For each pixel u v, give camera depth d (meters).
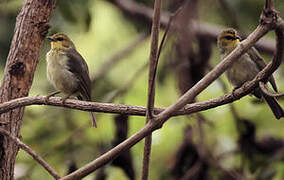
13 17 14.93
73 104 8.56
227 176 12.36
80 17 13.89
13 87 9.04
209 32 14.63
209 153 12.41
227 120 13.40
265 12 6.70
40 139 13.37
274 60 7.09
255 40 6.71
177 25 13.21
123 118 11.87
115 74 16.19
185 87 12.88
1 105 8.66
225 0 14.71
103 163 6.64
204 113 13.58
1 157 8.75
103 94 14.87
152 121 6.59
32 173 12.27
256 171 12.47
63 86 11.30
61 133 13.62
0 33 15.98
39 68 15.50
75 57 11.27
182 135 13.12
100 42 16.95
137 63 16.84
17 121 9.03
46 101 8.67
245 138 12.55
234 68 10.99
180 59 13.08
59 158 12.58
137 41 15.73
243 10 15.59
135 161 13.10
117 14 16.97
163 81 14.59
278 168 12.41
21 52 9.09
